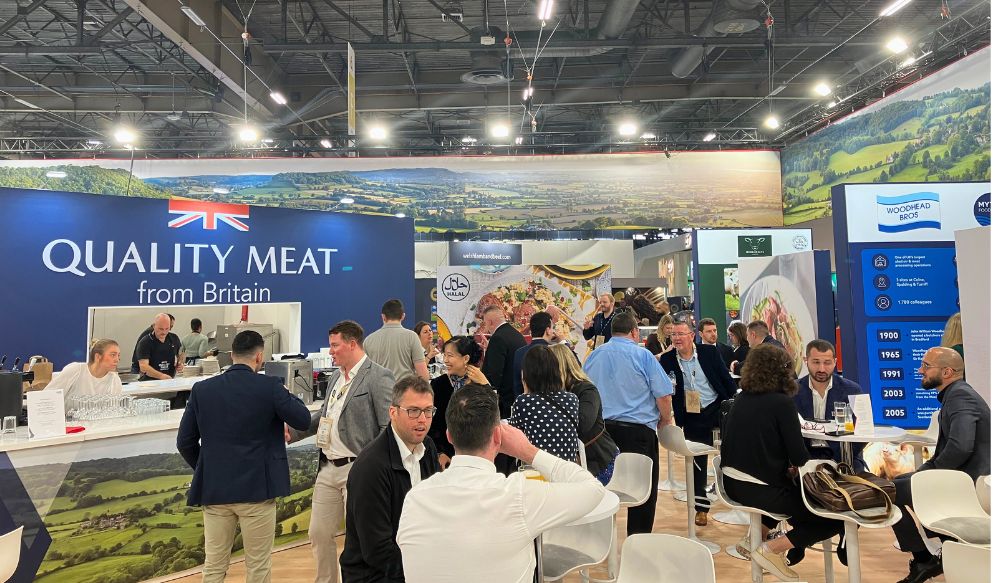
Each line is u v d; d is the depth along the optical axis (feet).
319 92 39.75
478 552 4.94
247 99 34.99
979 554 6.49
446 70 38.70
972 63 28.12
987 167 27.43
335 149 42.37
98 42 27.78
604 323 22.36
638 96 39.42
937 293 15.84
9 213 16.90
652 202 44.65
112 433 11.22
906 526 10.32
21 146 45.83
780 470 9.22
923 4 29.43
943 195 15.96
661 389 11.84
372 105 40.06
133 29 30.99
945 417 10.57
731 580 11.12
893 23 31.40
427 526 5.06
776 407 9.23
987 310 12.05
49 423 10.65
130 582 11.39
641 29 32.89
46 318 17.28
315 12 29.58
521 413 9.13
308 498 13.98
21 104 38.75
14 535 7.86
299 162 43.01
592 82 38.47
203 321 34.32
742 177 44.57
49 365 14.55
